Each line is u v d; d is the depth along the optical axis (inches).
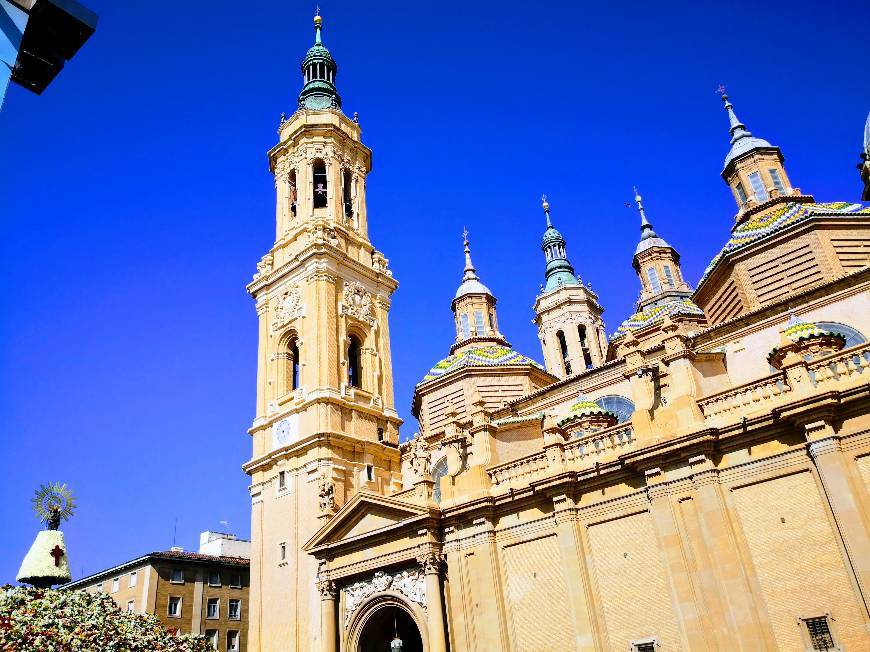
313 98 2208.4
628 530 1133.7
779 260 1531.7
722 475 1074.7
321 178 2122.3
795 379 1052.5
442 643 1234.0
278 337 1887.3
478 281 2456.9
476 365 2030.0
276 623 1558.8
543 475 1252.5
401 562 1333.7
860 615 916.6
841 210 1567.4
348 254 1953.7
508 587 1220.5
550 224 2780.5
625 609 1095.6
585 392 1619.1
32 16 381.4
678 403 1145.4
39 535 1032.2
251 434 1830.7
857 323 1302.9
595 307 2605.8
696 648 1007.6
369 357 1897.1
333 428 1678.2
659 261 2306.8
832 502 963.3
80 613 824.3
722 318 1673.2
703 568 1035.9
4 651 695.1
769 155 1831.9
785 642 962.1
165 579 2466.8
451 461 1375.5
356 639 1368.1
